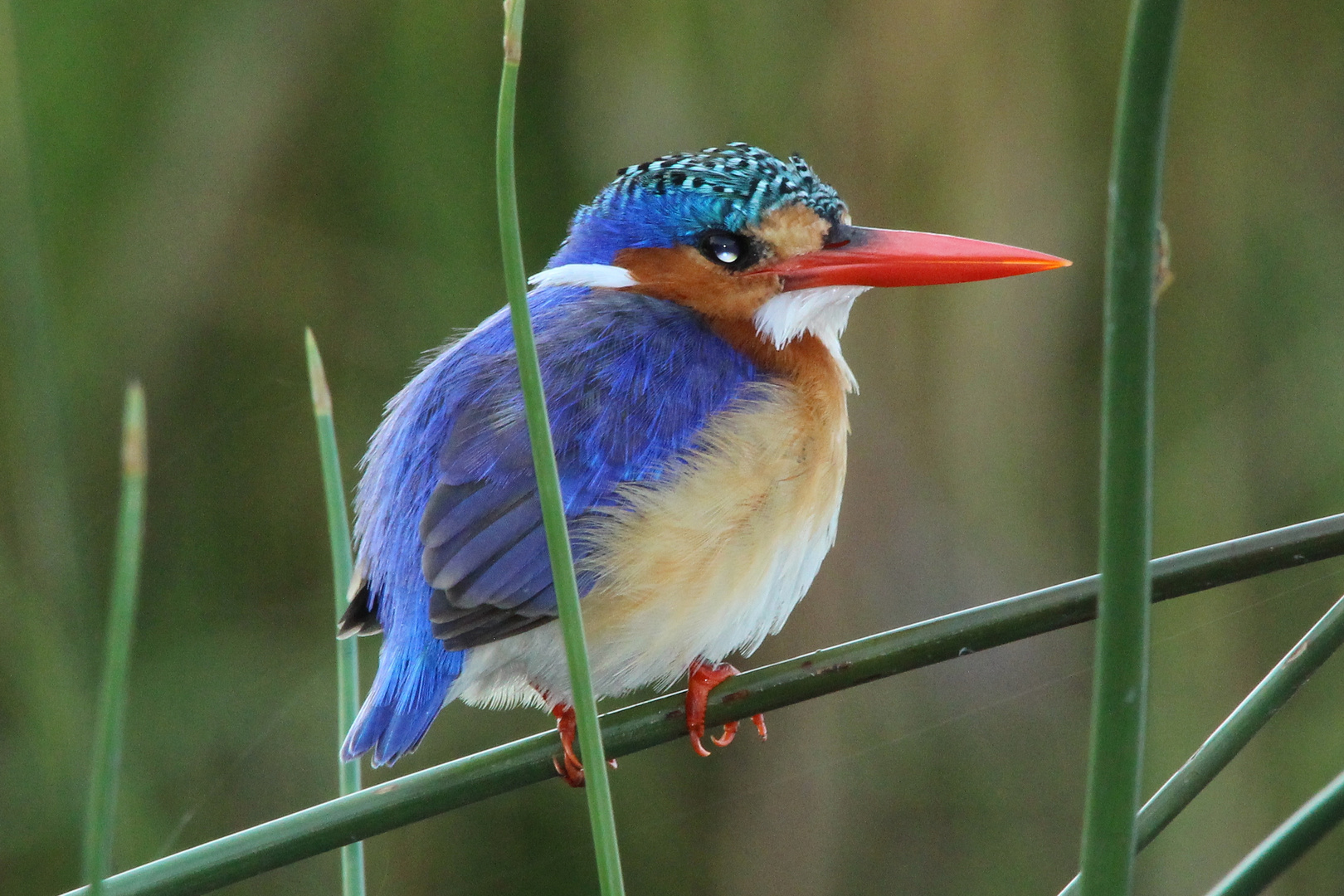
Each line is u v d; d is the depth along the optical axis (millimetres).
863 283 6676
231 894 10031
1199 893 10023
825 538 6559
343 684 5125
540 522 5625
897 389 10773
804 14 10438
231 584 10508
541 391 3400
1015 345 10617
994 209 10469
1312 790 9961
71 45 10336
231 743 10078
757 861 10555
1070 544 10586
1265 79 11000
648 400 6043
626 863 10359
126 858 9383
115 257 10430
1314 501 10469
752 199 6719
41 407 8992
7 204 8781
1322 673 10227
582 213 7285
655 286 6793
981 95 10445
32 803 9148
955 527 10648
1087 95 10523
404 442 5957
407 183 10656
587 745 3330
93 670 9461
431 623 5406
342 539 5059
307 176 10727
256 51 10594
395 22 10648
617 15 10375
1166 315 10977
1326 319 10734
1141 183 3021
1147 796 10234
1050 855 10500
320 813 4410
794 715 10805
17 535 9156
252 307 10695
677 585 5863
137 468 2934
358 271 10672
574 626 3371
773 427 6172
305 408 10672
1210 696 10281
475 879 10180
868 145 10477
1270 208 10938
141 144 10508
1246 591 10422
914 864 10562
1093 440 10625
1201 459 10719
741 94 10359
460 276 10547
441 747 10344
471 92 10656
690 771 10711
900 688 10836
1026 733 10773
